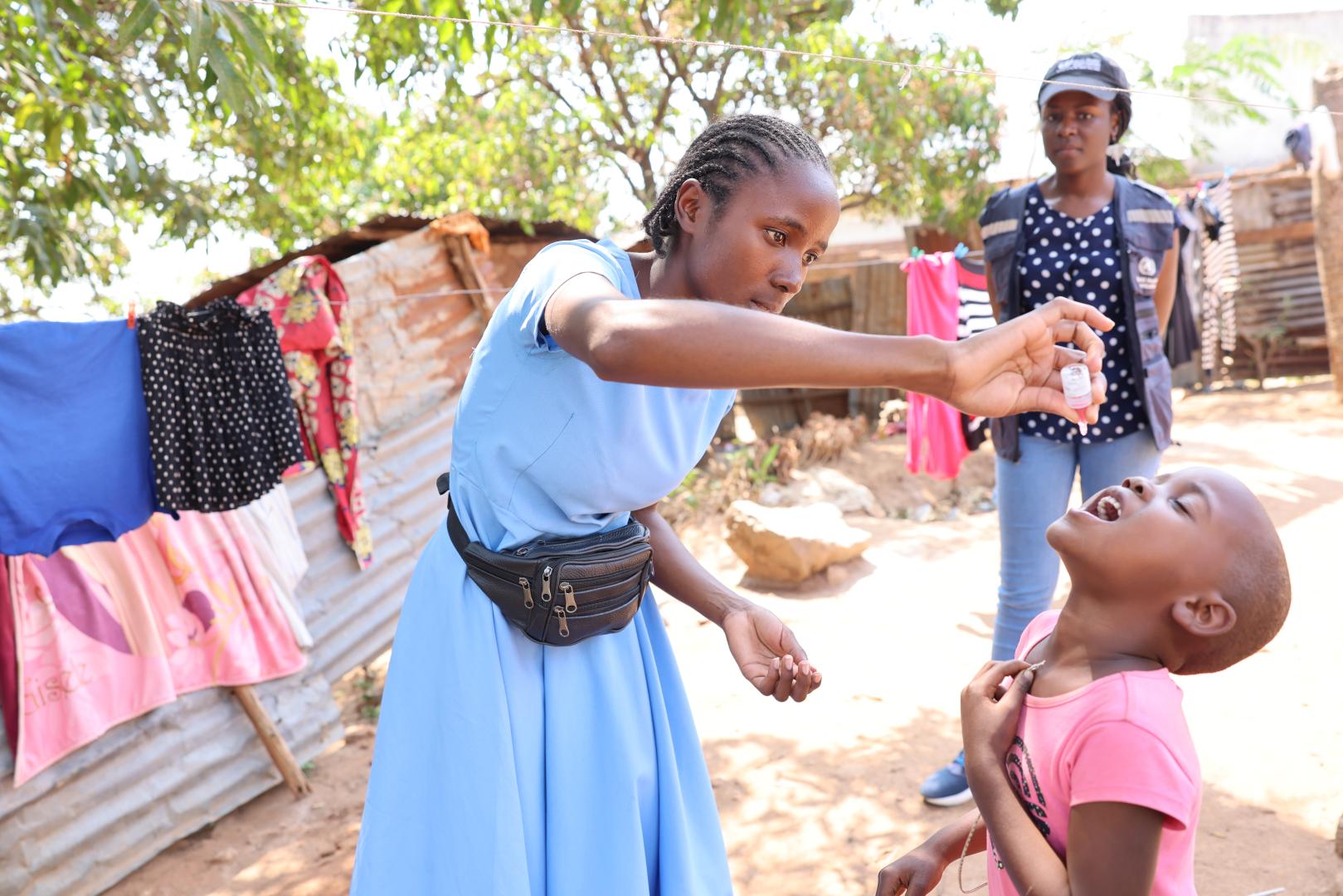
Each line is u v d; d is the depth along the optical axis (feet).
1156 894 4.51
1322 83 28.32
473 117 32.22
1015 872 4.60
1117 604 4.70
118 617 13.19
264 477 13.28
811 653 16.38
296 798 14.43
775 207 4.57
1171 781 4.28
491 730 5.15
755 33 24.22
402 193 32.58
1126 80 10.31
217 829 13.88
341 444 16.29
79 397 11.83
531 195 31.78
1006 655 10.72
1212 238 24.18
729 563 21.80
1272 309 37.68
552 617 5.11
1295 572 16.52
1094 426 10.25
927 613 17.61
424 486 18.12
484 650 5.22
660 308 3.51
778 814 11.62
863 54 29.12
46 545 11.74
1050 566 10.59
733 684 15.52
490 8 15.42
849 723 13.71
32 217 17.62
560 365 4.69
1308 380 36.96
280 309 15.40
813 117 31.96
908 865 5.58
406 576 17.65
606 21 30.73
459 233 18.22
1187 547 4.54
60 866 12.50
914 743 12.98
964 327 18.40
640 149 32.83
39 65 16.28
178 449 12.46
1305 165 29.45
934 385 3.52
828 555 19.67
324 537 16.39
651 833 5.67
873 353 3.43
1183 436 28.09
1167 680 4.66
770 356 3.35
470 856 5.13
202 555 14.08
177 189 23.06
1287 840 9.73
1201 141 37.32
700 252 4.78
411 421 18.04
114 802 13.04
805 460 28.50
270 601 14.76
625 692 5.58
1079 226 10.39
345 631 16.56
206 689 14.21
